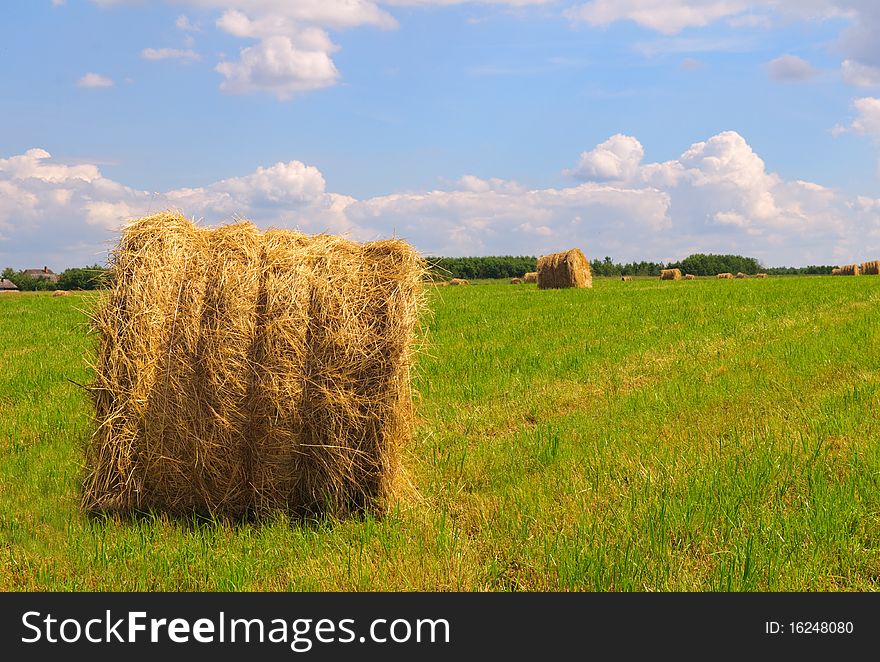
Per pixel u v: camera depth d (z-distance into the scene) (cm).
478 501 666
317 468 669
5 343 1767
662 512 593
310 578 534
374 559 567
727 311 1923
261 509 673
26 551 597
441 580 527
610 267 11481
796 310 1881
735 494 642
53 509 680
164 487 669
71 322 2264
